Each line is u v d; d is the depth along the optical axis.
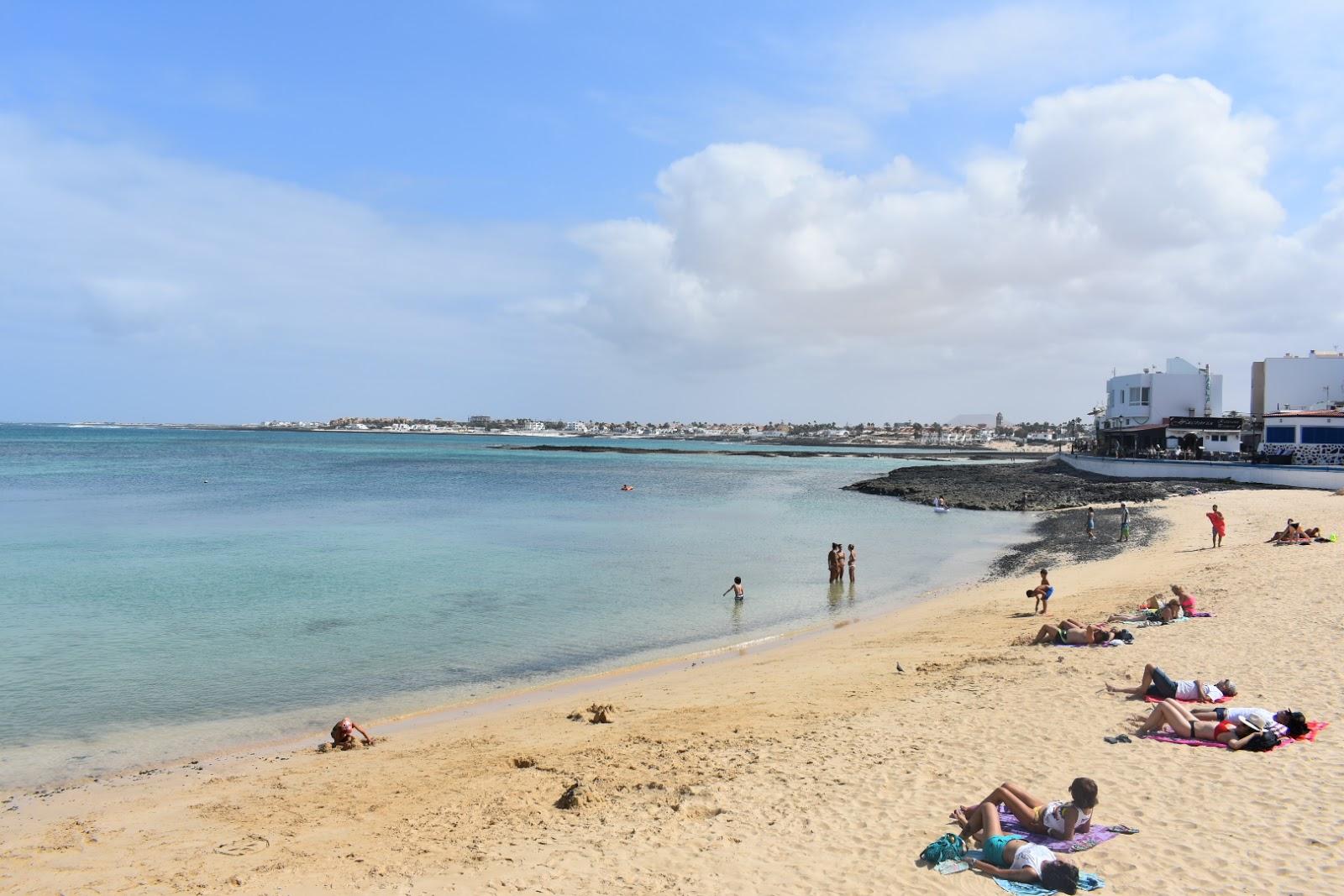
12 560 34.28
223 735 14.71
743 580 30.78
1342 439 59.25
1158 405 78.94
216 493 70.06
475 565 33.78
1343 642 15.36
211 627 22.91
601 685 17.61
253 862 9.25
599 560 35.41
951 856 8.19
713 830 9.38
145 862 9.39
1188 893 7.23
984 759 10.94
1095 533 40.94
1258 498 49.03
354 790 11.62
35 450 153.50
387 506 59.75
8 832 10.41
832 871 8.16
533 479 96.31
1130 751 10.79
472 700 16.73
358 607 25.67
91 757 13.51
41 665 19.12
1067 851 8.10
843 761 11.38
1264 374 70.56
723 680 17.36
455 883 8.41
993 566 33.91
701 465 139.00
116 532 43.75
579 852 9.02
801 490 81.56
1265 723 10.79
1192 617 18.95
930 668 16.80
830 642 20.98
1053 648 17.42
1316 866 7.50
